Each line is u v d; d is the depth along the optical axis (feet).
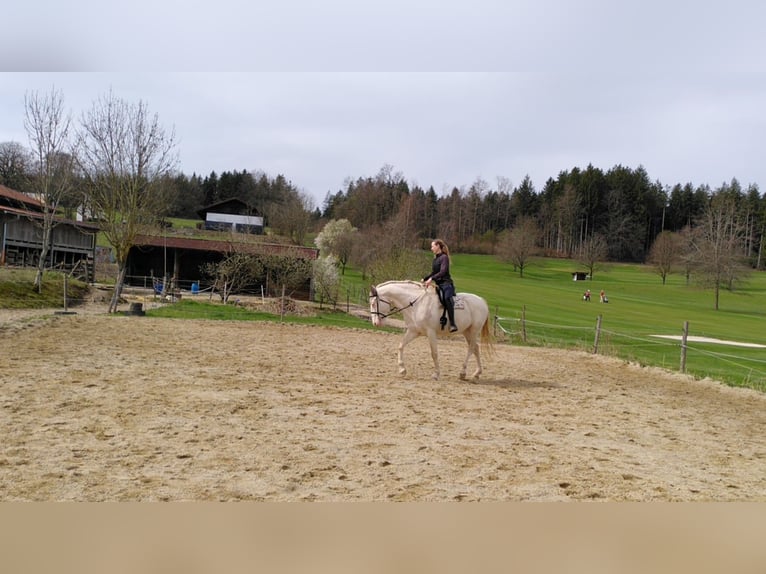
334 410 27.66
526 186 442.09
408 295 39.60
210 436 22.09
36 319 59.00
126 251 81.76
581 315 140.46
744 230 337.11
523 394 36.01
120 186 81.00
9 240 118.32
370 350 54.60
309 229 287.89
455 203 409.08
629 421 29.78
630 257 396.16
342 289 146.30
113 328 56.75
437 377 39.40
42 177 100.73
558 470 20.01
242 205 253.44
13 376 31.32
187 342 50.19
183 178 357.41
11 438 20.68
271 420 25.05
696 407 35.81
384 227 224.74
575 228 412.57
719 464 22.43
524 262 294.46
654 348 82.28
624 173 412.36
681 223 409.08
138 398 27.86
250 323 73.46
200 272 141.90
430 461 20.29
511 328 100.53
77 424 22.90
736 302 220.23
